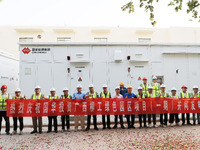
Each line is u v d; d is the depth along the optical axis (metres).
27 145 5.19
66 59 9.98
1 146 5.13
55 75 9.86
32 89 9.68
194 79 10.30
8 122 6.46
